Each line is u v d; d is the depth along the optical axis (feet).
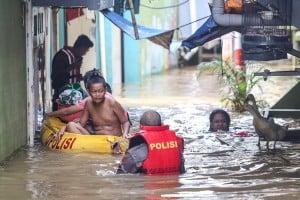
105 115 47.11
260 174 37.70
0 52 40.40
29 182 35.65
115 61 98.68
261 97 76.79
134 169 36.40
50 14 66.33
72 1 49.06
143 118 36.68
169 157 36.35
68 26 66.39
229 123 54.80
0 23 40.47
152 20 109.81
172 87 93.66
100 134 47.19
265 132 45.09
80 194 32.83
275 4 46.47
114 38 98.17
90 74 48.06
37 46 53.78
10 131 42.86
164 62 124.98
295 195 32.81
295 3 46.44
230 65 71.31
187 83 99.60
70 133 46.73
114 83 98.94
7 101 42.04
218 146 47.29
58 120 50.19
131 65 103.65
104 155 43.55
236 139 50.34
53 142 46.55
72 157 42.80
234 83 67.41
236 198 32.07
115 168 39.09
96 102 46.80
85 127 47.70
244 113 65.62
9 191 33.65
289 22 46.57
